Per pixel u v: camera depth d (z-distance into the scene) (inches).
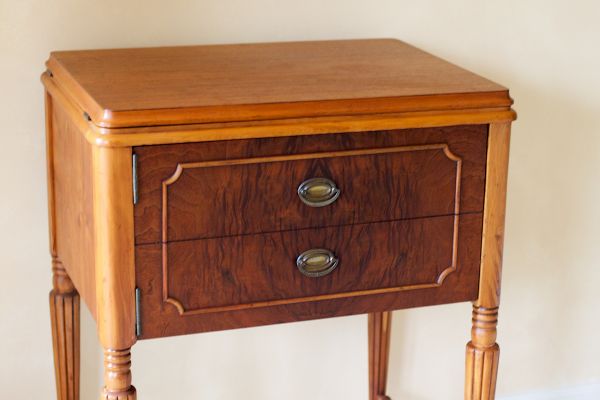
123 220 65.0
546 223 103.3
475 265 74.3
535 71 98.2
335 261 70.6
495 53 96.5
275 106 66.6
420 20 93.3
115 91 68.2
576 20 97.9
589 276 106.2
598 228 105.1
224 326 69.5
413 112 69.5
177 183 65.6
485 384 76.7
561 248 104.5
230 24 87.5
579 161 102.3
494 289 75.0
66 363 84.2
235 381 96.0
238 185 67.0
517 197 101.4
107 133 63.4
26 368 89.3
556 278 105.3
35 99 83.5
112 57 79.1
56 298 82.6
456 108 70.2
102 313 66.9
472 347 76.4
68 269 77.9
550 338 106.9
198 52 82.1
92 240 68.0
